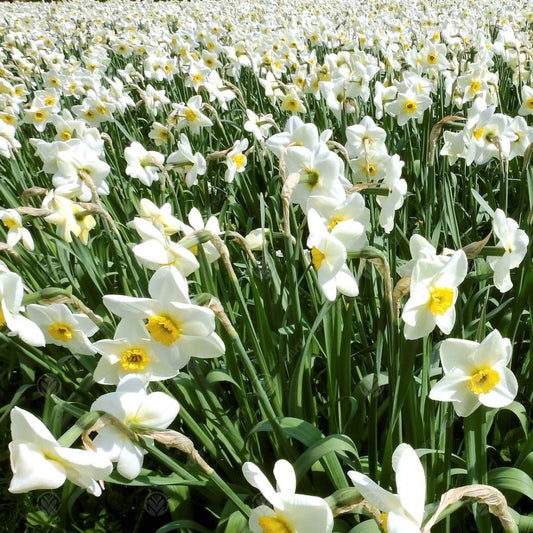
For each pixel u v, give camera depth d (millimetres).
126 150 1093
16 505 884
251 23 3262
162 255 585
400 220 1146
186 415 715
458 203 1278
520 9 3551
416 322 547
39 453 442
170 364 548
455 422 821
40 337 587
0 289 562
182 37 2637
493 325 912
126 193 1387
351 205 628
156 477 665
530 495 604
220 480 539
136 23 3848
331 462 650
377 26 2779
